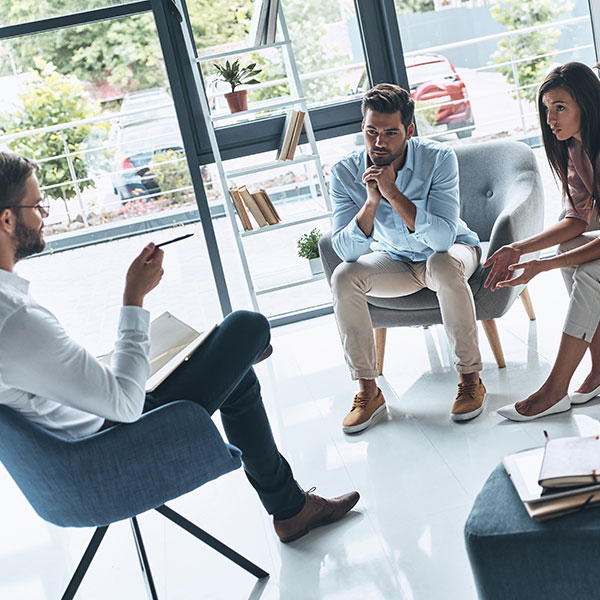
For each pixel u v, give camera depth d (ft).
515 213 8.85
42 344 4.57
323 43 12.11
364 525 6.81
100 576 6.91
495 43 12.60
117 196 14.02
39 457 4.87
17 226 4.82
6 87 12.40
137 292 5.22
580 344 7.84
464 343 8.52
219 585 6.39
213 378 5.80
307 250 11.90
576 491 4.34
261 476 6.58
